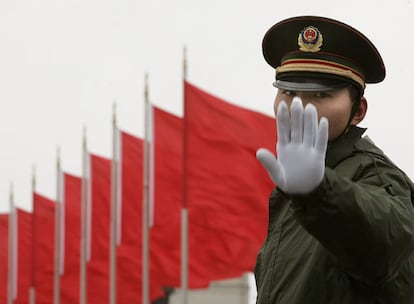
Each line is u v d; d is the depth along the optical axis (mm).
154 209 41094
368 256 5090
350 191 4984
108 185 49719
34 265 55375
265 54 6195
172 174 40750
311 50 5766
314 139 4906
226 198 37219
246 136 36875
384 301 5465
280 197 5949
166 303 70000
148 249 40219
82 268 48875
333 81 5738
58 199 52719
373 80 6012
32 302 54938
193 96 37406
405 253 5227
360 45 5758
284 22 5852
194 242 37750
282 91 5832
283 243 5805
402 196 5488
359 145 5828
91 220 49625
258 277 6043
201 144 37031
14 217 59812
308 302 5512
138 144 46250
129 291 47250
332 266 5461
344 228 4988
